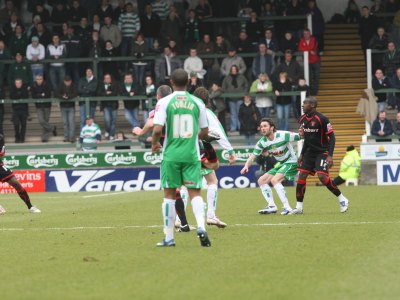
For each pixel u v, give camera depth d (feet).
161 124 77.56
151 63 223.51
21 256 77.92
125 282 62.64
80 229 101.14
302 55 223.71
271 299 55.06
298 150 205.05
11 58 226.38
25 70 220.84
